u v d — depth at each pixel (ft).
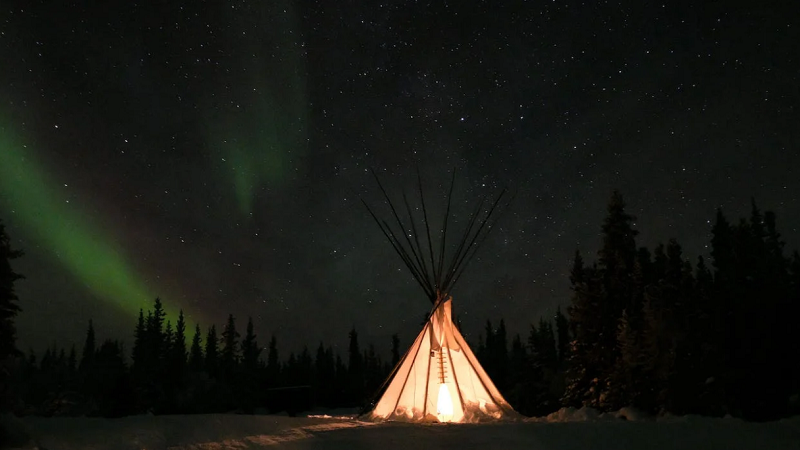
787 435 44.68
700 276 83.41
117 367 145.69
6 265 65.26
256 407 163.53
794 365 66.80
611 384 86.84
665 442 42.80
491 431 51.85
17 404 68.54
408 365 80.38
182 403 146.92
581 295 96.37
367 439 47.85
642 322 86.43
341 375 209.26
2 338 64.64
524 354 160.76
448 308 81.71
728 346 69.56
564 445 42.96
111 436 48.11
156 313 161.17
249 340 192.95
